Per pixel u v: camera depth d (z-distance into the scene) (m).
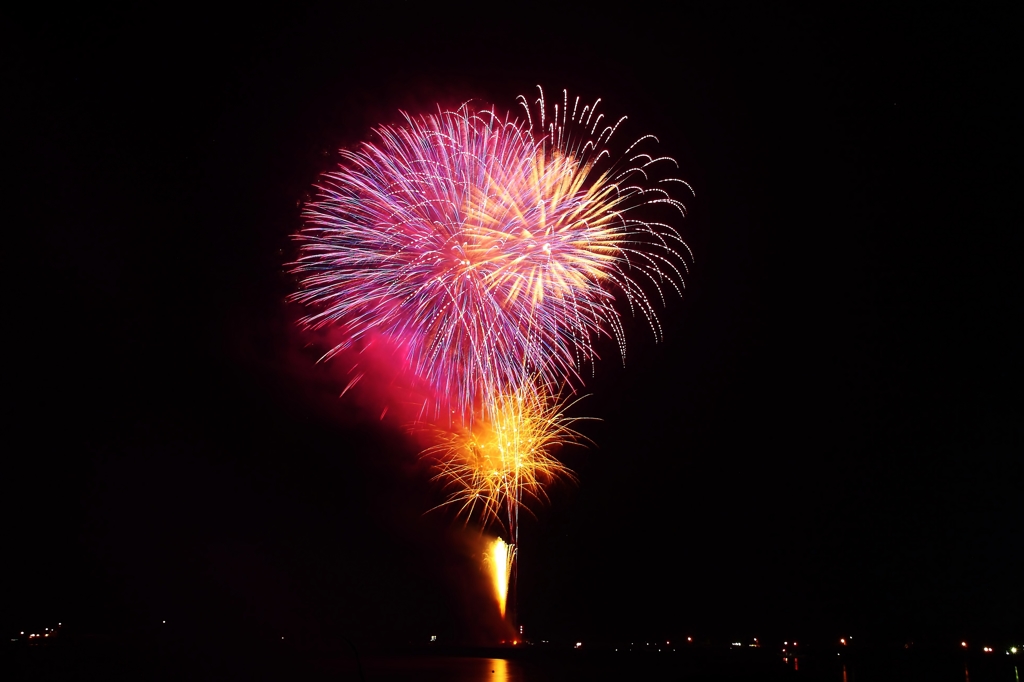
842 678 36.47
